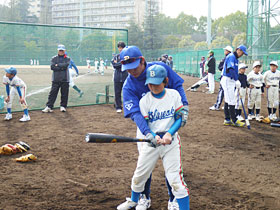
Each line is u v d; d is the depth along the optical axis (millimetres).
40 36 10789
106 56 11664
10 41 10422
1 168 4602
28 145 5754
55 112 9273
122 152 5449
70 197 3664
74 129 7109
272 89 8328
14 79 7801
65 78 9250
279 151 5652
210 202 3570
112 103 11055
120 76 9188
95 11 102875
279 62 17844
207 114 9242
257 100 8406
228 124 7781
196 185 4055
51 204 3471
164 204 3508
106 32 11570
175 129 2914
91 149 5598
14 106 9703
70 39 11117
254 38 23438
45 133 6703
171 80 3271
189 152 5484
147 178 3188
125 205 3332
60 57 9117
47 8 103062
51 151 5453
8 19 77875
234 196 3748
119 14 100375
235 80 7387
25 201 3539
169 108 2980
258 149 5754
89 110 9680
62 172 4477
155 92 2943
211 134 6812
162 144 2848
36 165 4758
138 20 89812
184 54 30141
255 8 23250
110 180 4195
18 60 10672
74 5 102625
